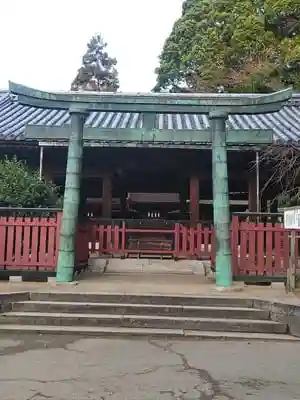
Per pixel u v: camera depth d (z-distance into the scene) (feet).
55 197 35.40
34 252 30.81
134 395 13.60
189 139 30.76
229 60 85.81
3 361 16.98
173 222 45.57
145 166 47.50
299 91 74.08
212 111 30.19
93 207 59.31
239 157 46.01
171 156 47.01
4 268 30.89
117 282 30.53
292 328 21.97
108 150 46.42
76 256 33.37
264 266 30.78
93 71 177.68
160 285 29.43
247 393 13.96
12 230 31.14
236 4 89.20
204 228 39.75
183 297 24.89
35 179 34.30
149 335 21.39
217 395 13.73
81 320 22.80
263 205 47.44
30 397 13.24
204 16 105.50
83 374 15.53
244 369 16.43
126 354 18.22
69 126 30.96
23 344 19.58
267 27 82.23
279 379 15.37
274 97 30.12
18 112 53.06
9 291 25.59
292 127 46.88
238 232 31.30
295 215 26.22
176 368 16.40
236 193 56.95
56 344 19.67
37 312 23.79
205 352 18.76
